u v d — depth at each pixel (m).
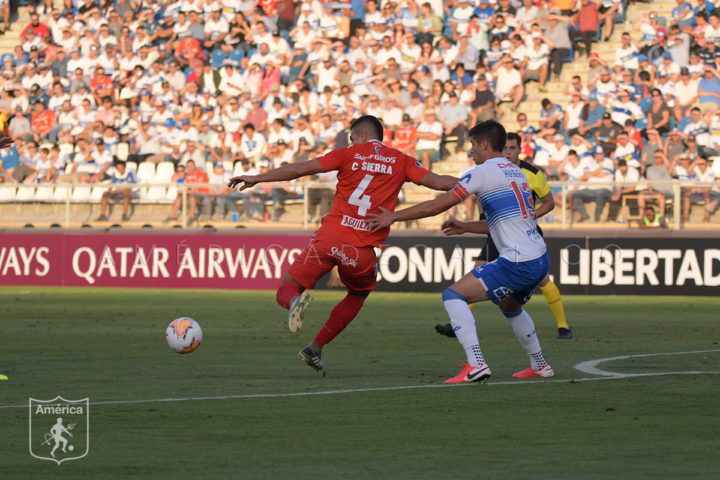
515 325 23.72
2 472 13.52
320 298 57.53
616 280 57.78
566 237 58.47
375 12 78.19
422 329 38.31
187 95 78.12
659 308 49.91
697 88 67.50
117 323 40.50
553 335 35.75
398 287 61.22
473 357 22.84
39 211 68.50
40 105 81.56
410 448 15.24
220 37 81.19
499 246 22.70
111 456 14.59
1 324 39.88
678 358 28.11
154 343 32.53
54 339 33.84
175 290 64.12
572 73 74.00
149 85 80.19
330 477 13.21
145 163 74.81
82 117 79.88
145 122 78.06
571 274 58.59
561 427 17.08
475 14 75.38
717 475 13.34
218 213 64.75
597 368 25.70
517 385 22.39
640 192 57.19
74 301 54.44
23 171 78.19
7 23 90.62
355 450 15.09
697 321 42.12
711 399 20.23
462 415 18.31
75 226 67.69
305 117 73.94
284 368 25.89
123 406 19.31
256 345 32.09
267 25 80.38
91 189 67.31
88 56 83.62
